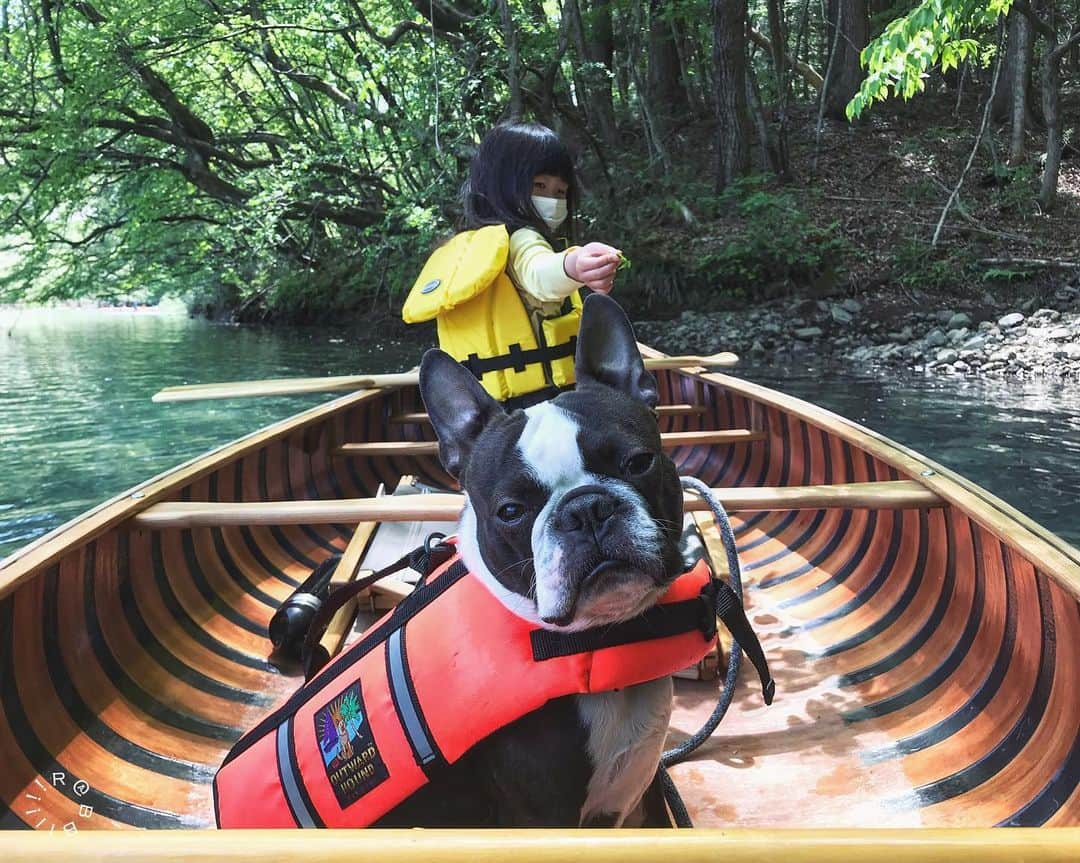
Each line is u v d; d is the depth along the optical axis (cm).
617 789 159
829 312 1408
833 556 372
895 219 1608
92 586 263
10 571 219
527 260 276
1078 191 1648
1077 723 196
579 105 1844
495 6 1480
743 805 229
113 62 1524
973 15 1055
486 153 294
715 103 1719
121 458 815
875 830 108
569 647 148
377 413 574
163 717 261
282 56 1695
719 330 1405
